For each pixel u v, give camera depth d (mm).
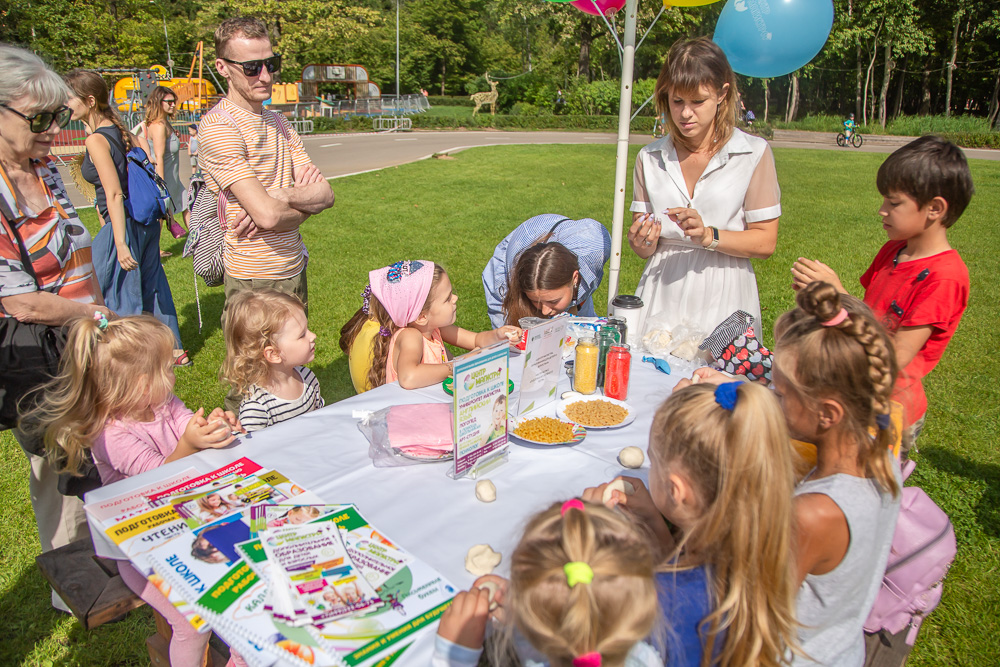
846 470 1321
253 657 1068
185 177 11570
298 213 2928
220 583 1215
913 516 1645
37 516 2217
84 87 3629
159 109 5207
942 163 1956
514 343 2420
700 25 30031
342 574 1231
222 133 2773
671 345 2533
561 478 1648
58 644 2242
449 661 1070
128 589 1588
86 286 2232
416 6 48344
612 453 1778
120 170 3717
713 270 2703
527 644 1082
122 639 2271
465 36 50719
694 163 2623
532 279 2432
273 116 3051
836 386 1256
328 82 36500
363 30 37031
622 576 951
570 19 33844
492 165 15438
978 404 4055
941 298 2016
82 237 2207
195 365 4379
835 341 1254
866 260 7379
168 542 1332
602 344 2193
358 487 1588
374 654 1079
